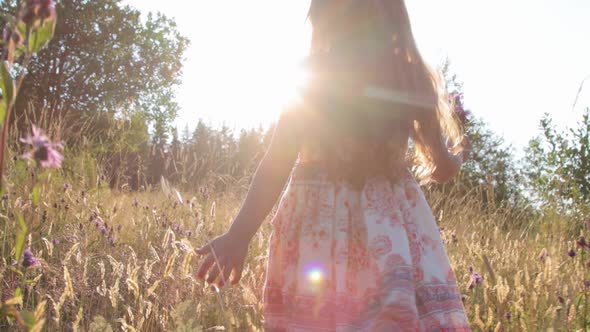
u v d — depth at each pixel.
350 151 1.52
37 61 18.88
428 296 1.47
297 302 1.48
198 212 3.78
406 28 1.66
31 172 3.06
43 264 2.41
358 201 1.51
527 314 2.30
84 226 3.25
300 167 1.61
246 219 1.55
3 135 0.97
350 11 1.61
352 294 1.45
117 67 21.03
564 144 5.06
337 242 1.48
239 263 1.56
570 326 2.16
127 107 6.66
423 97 1.63
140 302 2.06
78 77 19.72
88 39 20.31
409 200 1.57
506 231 4.89
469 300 2.64
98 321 1.87
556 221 3.99
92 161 5.07
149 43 21.94
